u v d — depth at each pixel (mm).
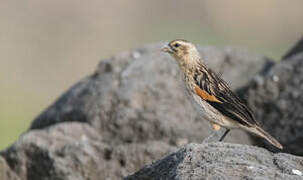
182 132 15242
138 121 15383
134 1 39281
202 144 9602
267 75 16234
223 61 17469
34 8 37062
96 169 13797
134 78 16078
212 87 11805
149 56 16688
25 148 14297
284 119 15547
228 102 11609
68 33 36656
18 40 35000
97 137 15203
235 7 39281
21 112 29797
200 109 11867
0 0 36656
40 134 14609
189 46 12258
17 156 14312
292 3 39562
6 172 14328
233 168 8938
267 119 15797
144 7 39188
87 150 13852
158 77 16094
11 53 34094
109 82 16141
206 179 8758
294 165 9328
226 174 8812
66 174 13727
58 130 14781
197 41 36875
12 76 32719
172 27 38219
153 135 15281
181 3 39344
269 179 8742
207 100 11703
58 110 16438
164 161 9695
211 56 17391
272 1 39375
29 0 37156
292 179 8789
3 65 33219
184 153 9422
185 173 8984
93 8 38156
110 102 15672
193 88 11961
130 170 13758
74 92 16484
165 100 15773
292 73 16094
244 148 9562
